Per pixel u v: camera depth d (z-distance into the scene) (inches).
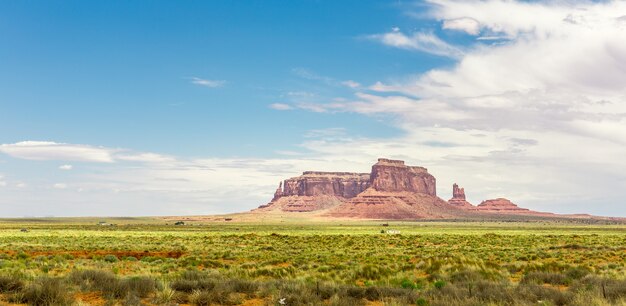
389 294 789.2
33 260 1583.4
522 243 2819.9
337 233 4904.0
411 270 1270.9
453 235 4060.0
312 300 725.9
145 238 3361.2
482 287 858.1
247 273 1181.7
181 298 761.6
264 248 2415.1
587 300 693.3
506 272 1197.7
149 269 1326.3
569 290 821.2
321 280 1008.2
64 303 675.4
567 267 1268.5
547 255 1856.5
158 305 705.0
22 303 684.1
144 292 786.8
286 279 985.5
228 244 2787.9
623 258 1737.2
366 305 732.7
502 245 2664.9
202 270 1306.6
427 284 981.2
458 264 1238.3
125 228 6289.4
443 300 684.1
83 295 768.3
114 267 1379.2
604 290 733.9
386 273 1149.7
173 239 3275.1
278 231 5693.9
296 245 2728.8
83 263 1478.8
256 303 746.2
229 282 854.5
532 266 1293.1
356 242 3024.1
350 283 1016.2
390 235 4185.5
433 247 2532.0
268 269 1242.6
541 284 967.0
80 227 6505.9
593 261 1628.9
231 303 735.1
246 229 6520.7
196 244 2743.6
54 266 1357.0
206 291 764.0
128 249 2210.9
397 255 1919.3
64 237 3324.3
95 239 3117.6
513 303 694.5
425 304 699.4
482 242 2957.7
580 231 5935.0
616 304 656.4
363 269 1177.4
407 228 7381.9
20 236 3425.2
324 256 1839.3
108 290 778.8
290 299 727.7
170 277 1097.4
